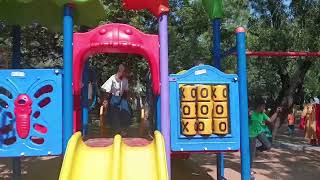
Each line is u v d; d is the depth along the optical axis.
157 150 2.56
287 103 7.77
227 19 7.22
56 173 4.11
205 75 3.07
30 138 2.81
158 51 3.11
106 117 4.57
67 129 2.81
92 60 7.24
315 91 15.20
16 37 3.73
